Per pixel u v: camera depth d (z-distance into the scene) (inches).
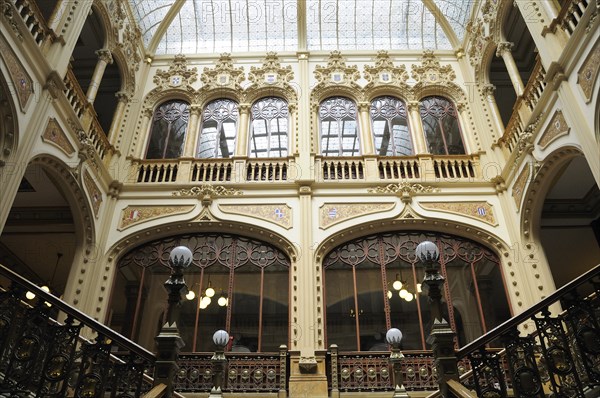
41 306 179.0
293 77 539.5
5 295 174.2
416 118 510.6
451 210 436.1
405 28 602.9
